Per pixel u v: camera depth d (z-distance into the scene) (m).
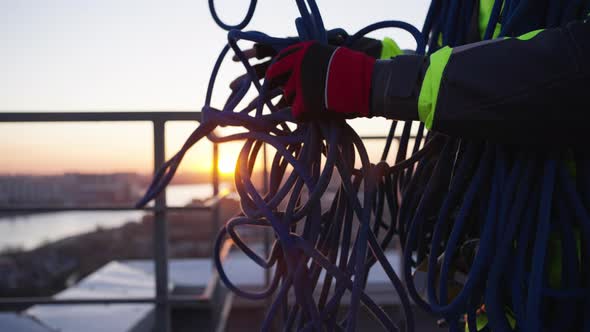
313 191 0.67
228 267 3.38
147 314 2.48
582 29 0.58
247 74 0.79
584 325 0.68
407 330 0.75
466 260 0.78
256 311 3.10
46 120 2.09
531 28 0.71
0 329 2.11
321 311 0.72
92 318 2.36
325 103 0.64
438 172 0.77
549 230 0.69
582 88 0.56
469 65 0.60
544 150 0.67
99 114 2.07
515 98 0.58
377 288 2.56
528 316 0.65
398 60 0.65
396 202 0.94
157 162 2.09
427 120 0.63
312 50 0.66
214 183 2.67
